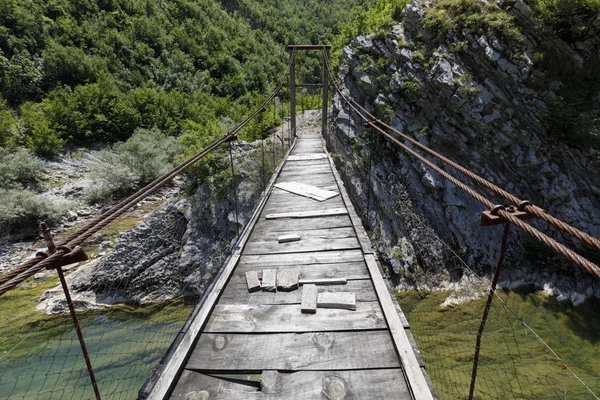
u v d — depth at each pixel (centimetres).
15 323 732
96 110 2391
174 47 4909
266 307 257
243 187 966
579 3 762
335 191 566
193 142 1205
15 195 1220
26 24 3119
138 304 816
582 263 102
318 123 1571
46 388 542
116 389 532
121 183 1477
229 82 4784
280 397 179
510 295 748
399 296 802
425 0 1048
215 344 220
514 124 882
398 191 962
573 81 835
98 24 4112
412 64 1010
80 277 862
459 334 636
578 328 650
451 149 977
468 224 870
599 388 492
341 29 1584
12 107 2541
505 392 488
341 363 200
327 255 340
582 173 851
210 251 889
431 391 171
